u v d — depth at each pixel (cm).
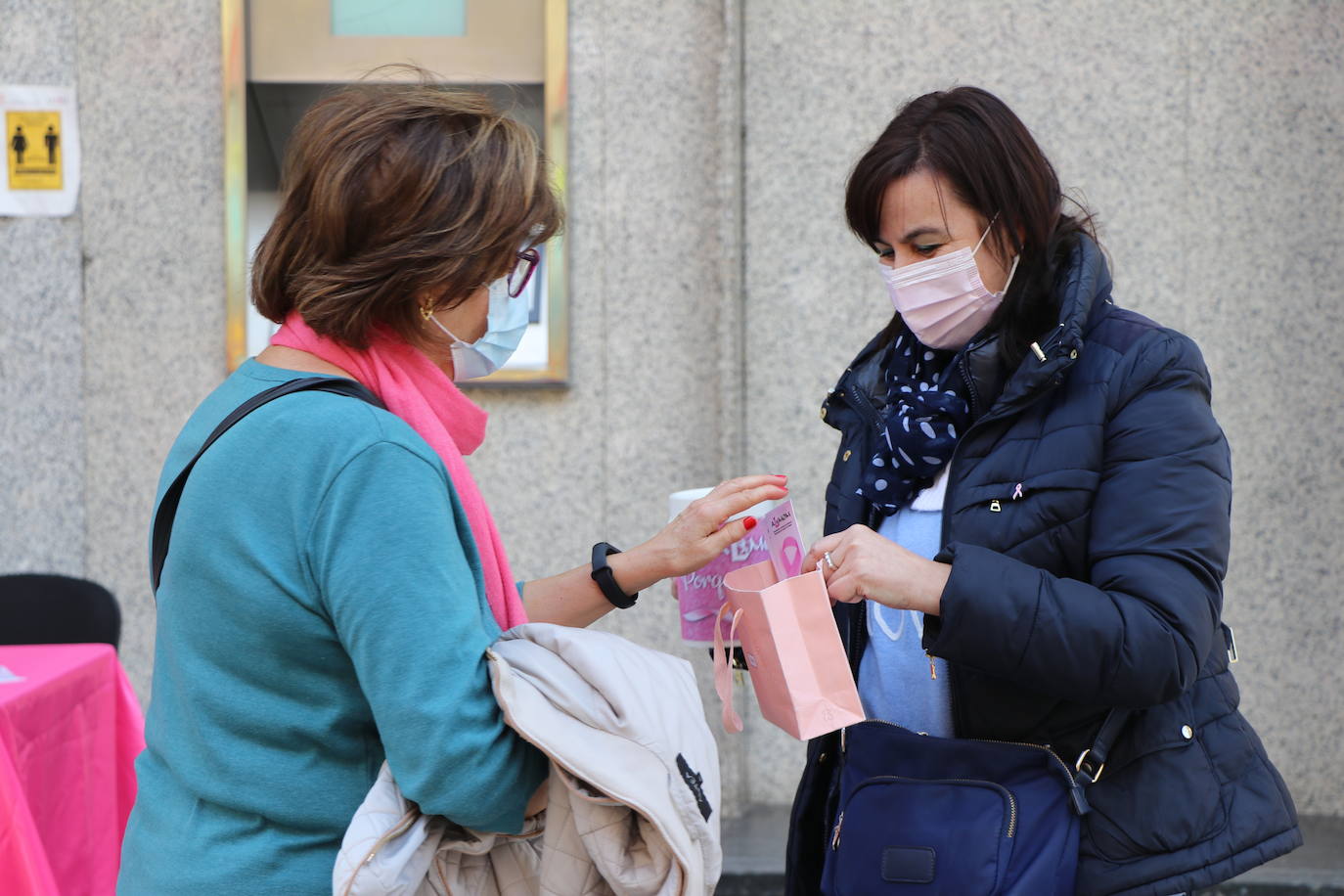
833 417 207
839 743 192
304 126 150
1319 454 405
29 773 251
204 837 138
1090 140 403
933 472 182
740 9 406
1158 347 167
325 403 140
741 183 411
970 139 175
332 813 138
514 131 152
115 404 421
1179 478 162
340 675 138
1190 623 156
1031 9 402
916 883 166
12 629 331
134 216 418
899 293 181
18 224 418
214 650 138
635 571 171
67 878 267
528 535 421
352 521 133
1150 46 400
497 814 135
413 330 152
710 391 416
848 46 406
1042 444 169
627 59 411
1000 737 172
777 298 412
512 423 419
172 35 416
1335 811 407
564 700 138
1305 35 398
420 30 411
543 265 412
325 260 146
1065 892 163
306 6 411
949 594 156
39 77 415
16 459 421
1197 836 164
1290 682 407
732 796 410
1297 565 405
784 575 170
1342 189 401
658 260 415
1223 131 401
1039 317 175
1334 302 402
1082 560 167
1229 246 403
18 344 420
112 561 423
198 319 420
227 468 139
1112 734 165
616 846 140
